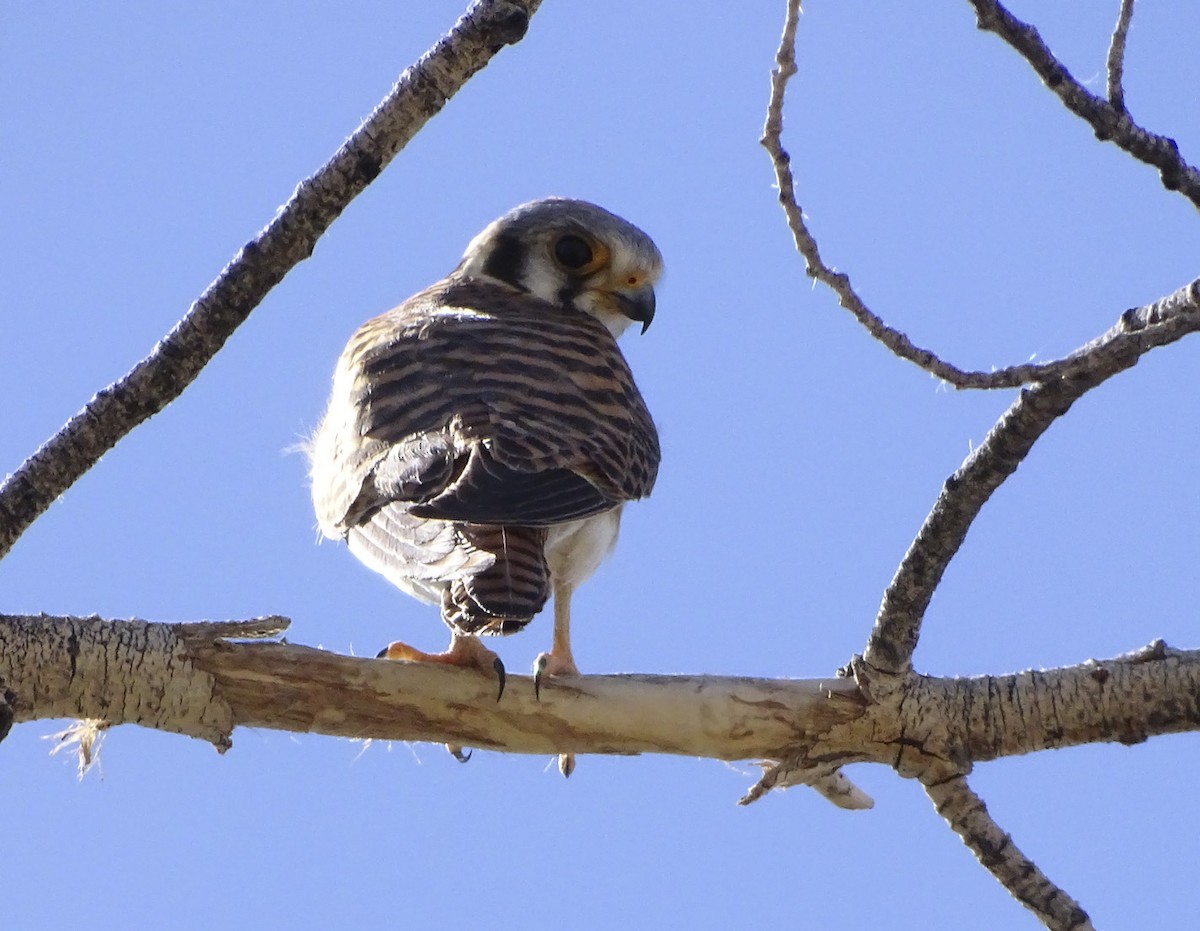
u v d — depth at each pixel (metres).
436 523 8.18
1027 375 6.75
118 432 7.40
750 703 7.94
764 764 8.39
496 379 9.05
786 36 7.08
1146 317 7.13
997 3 7.11
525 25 7.28
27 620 7.45
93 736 8.02
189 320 7.38
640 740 7.95
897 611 7.64
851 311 7.09
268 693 7.68
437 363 9.17
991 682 7.91
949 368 6.90
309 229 7.36
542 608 7.82
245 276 7.36
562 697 7.92
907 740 7.88
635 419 9.49
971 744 7.86
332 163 7.32
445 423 8.73
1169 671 7.80
